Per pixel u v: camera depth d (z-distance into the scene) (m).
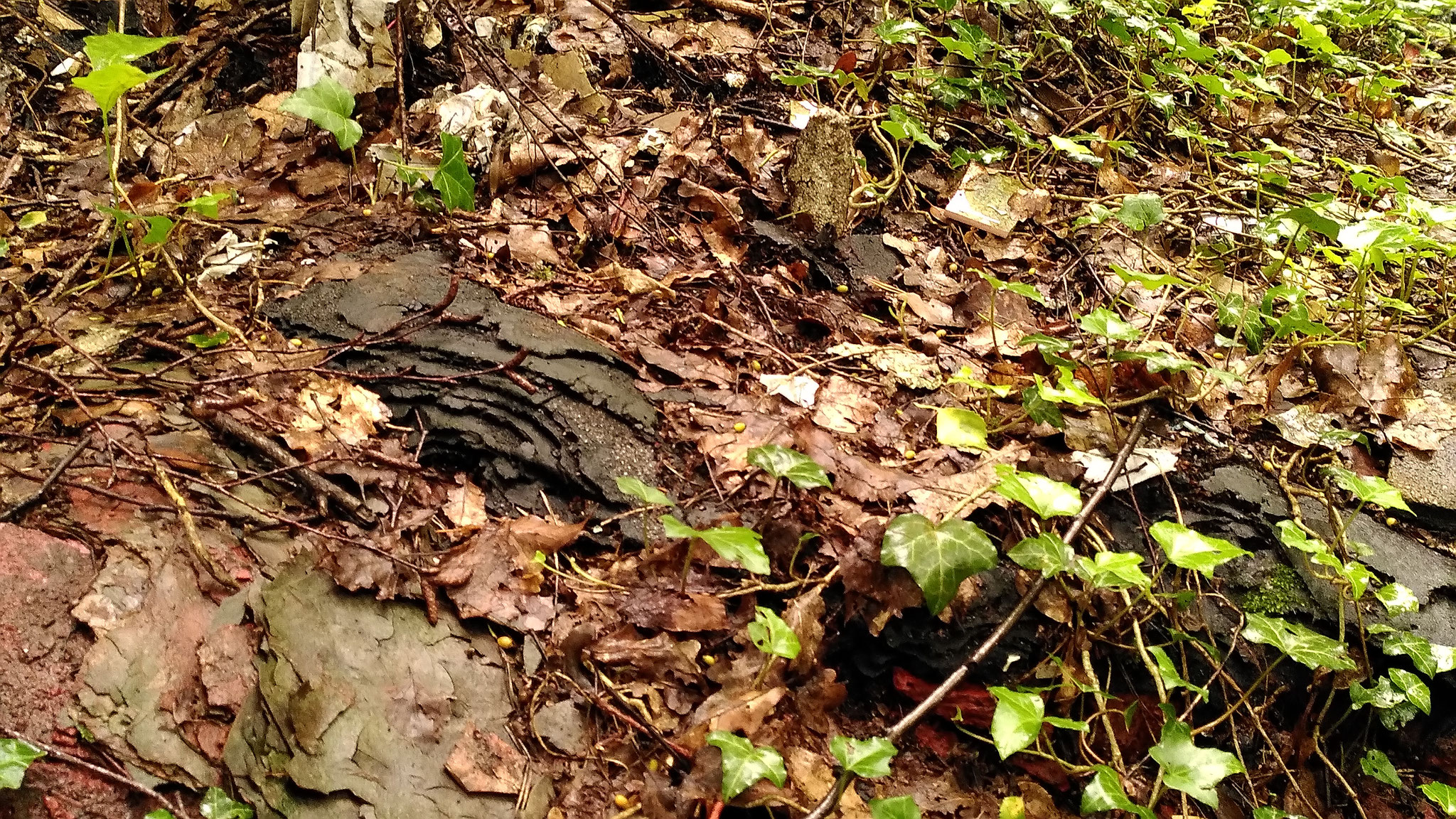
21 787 1.67
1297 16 4.45
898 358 3.01
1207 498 2.66
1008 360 3.07
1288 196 4.19
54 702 1.77
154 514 2.07
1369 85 5.02
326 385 2.45
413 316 2.60
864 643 2.31
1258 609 2.48
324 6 3.49
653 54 4.08
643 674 2.10
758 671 2.11
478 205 3.35
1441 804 2.05
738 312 3.10
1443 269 3.61
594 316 2.86
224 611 1.96
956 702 2.24
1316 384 3.15
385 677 1.95
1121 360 2.65
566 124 3.48
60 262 2.89
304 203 3.29
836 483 2.47
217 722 1.83
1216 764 1.87
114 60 2.16
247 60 3.94
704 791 1.90
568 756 1.95
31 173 3.41
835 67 4.27
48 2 4.05
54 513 2.02
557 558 2.27
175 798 1.74
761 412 2.67
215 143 3.55
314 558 2.09
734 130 3.88
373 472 2.30
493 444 2.42
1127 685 2.38
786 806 1.94
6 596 1.85
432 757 1.88
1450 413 3.00
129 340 2.48
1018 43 4.82
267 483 2.23
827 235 3.47
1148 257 3.71
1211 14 5.52
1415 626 2.45
